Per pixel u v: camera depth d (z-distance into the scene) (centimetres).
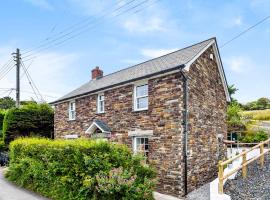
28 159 1330
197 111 1508
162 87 1463
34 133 2652
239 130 2633
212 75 1761
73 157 1038
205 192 1328
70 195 1017
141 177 1030
